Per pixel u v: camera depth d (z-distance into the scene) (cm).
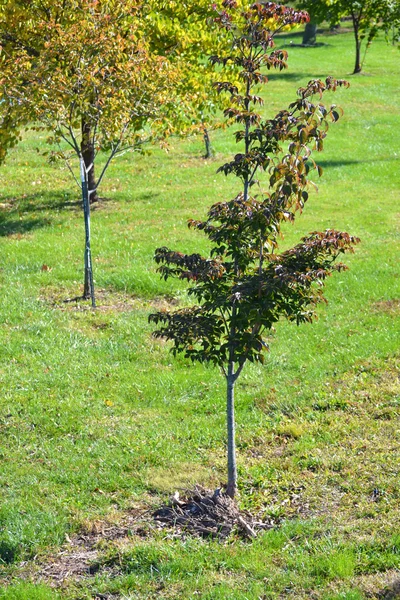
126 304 1491
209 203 2189
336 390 1078
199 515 811
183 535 780
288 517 791
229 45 2025
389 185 2341
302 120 732
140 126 1773
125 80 1445
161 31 1959
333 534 736
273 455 932
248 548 734
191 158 2792
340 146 2867
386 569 666
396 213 2033
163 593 679
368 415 998
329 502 807
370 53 5034
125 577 709
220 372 1186
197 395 1121
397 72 4362
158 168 2670
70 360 1238
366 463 872
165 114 1625
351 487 827
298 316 783
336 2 4194
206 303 787
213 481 884
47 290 1572
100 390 1141
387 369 1125
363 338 1248
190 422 1036
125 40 1478
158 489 876
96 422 1047
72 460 951
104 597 689
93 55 1410
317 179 2439
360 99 3647
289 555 711
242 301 754
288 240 1816
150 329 1348
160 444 977
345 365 1156
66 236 1944
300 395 1080
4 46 1745
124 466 932
